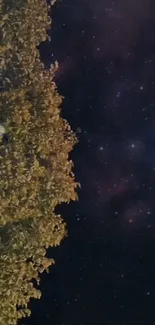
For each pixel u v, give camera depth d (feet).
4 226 16.14
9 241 16.03
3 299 15.99
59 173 15.90
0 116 15.64
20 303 16.29
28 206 15.79
